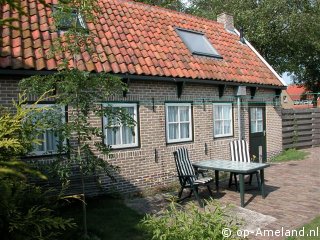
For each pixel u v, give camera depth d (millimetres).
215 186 9523
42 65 7094
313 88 33719
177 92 9984
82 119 5422
